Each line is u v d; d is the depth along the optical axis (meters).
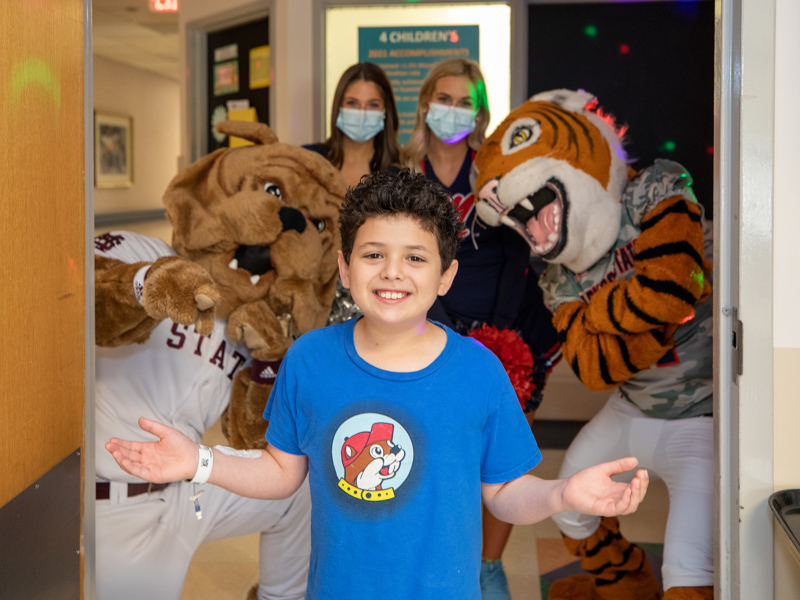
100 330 1.61
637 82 3.74
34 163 1.07
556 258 2.11
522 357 2.39
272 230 1.78
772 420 1.34
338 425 1.11
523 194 2.05
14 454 1.02
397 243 1.09
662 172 2.08
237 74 4.66
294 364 1.17
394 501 1.10
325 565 1.13
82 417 1.25
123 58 10.58
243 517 1.85
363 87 2.94
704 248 2.07
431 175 2.89
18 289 1.03
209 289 1.50
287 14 3.97
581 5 3.74
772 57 1.31
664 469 2.09
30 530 1.06
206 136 4.94
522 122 2.14
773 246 1.32
